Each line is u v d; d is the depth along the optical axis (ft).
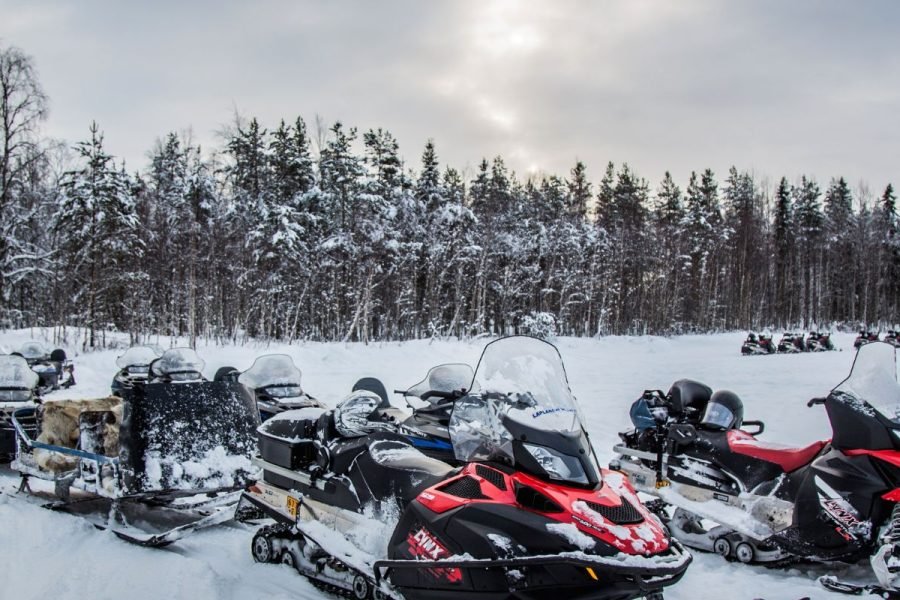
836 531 15.69
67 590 13.94
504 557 11.40
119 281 95.71
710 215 194.39
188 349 26.14
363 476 14.98
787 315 213.87
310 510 15.62
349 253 108.06
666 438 20.15
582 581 11.00
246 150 122.01
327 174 121.08
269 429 17.38
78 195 90.53
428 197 139.33
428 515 12.64
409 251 120.06
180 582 14.38
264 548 16.31
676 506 19.13
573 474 12.05
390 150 129.39
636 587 10.83
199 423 18.83
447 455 20.36
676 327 170.09
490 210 126.21
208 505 17.53
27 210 101.30
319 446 15.76
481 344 93.97
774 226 212.43
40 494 21.21
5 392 25.35
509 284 138.82
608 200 200.03
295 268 106.32
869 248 202.90
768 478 18.21
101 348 87.35
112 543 16.87
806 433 32.76
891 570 14.15
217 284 105.29
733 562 17.71
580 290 159.43
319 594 14.56
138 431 17.66
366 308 98.48
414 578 12.54
